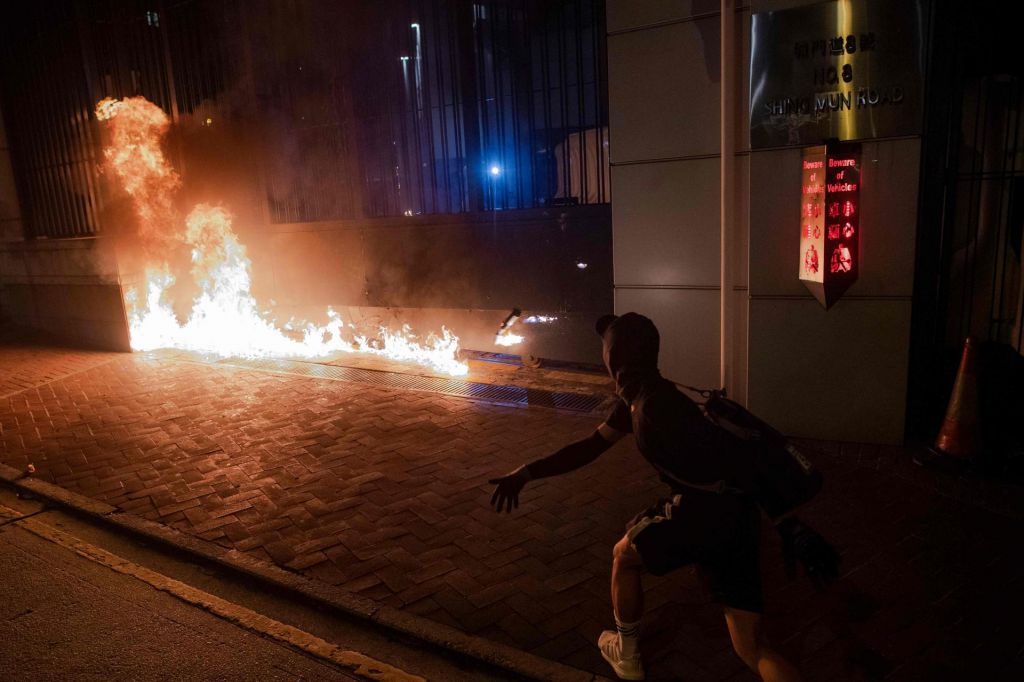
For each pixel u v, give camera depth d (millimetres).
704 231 5891
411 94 8172
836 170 4895
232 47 9305
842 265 5027
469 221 7965
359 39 8375
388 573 3963
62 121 9680
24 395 7809
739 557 2576
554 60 7129
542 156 7438
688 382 6234
